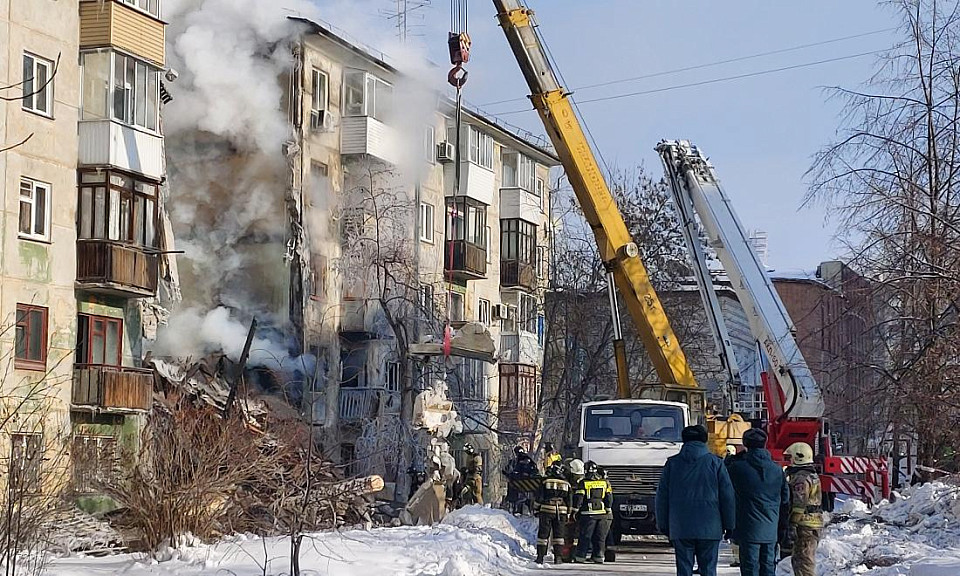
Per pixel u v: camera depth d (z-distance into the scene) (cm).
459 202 4884
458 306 4925
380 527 2542
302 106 3931
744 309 2755
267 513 2103
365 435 3625
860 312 2631
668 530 1414
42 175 2892
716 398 3778
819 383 2819
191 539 1848
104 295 3116
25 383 2789
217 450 1964
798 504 1462
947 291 2428
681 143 2867
